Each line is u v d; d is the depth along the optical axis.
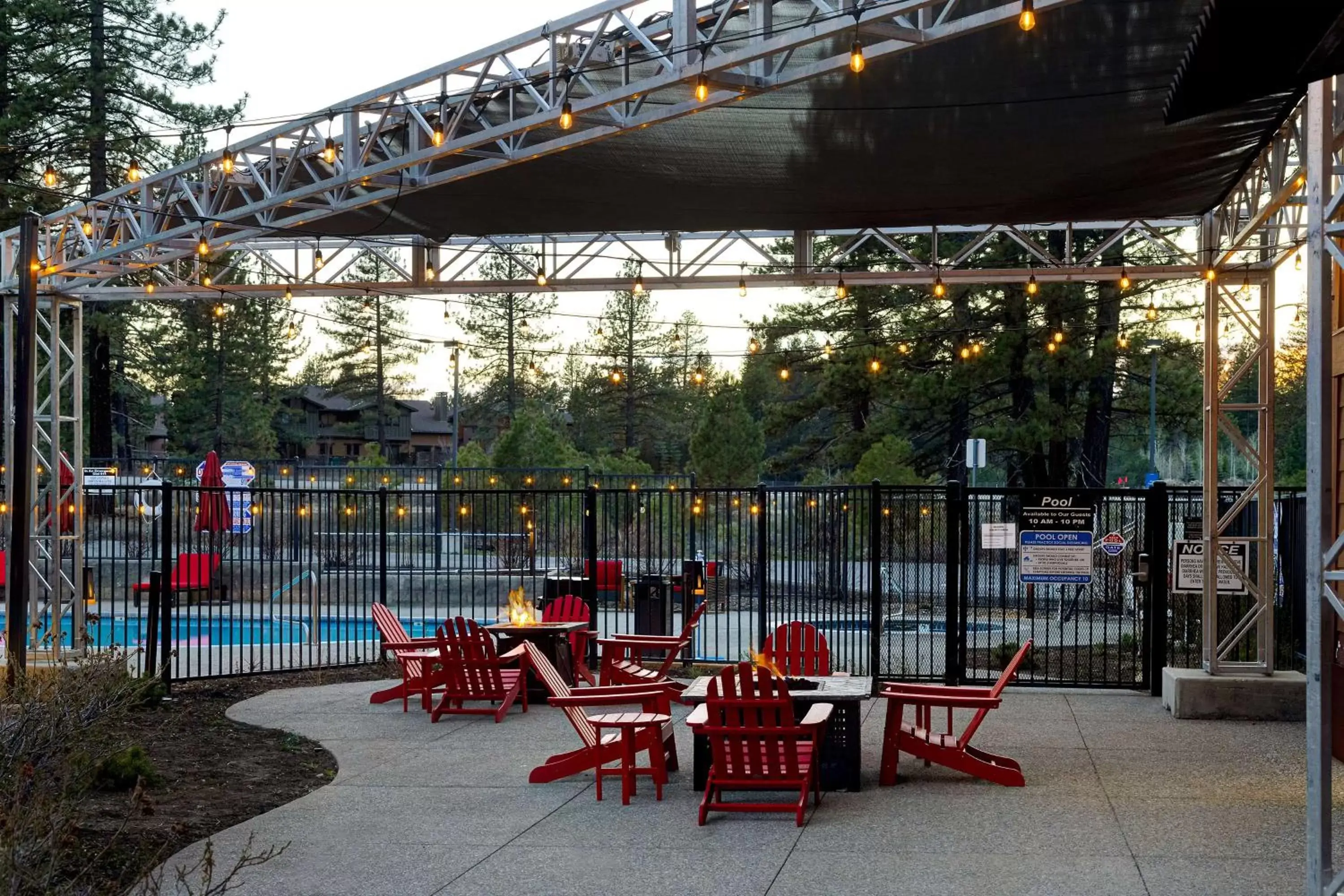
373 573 24.92
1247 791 9.49
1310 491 6.33
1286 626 15.26
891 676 14.98
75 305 17.06
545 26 10.41
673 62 9.42
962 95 10.47
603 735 11.49
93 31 37.28
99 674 8.88
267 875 7.48
